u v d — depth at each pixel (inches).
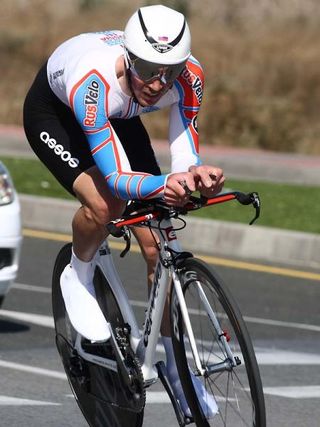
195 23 3149.6
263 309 784.9
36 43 2677.2
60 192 1187.9
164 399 542.9
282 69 2215.8
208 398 417.7
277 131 1958.7
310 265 971.3
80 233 440.8
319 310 794.8
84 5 3412.9
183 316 410.3
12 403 524.4
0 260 663.8
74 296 451.5
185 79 448.1
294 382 587.8
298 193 1295.5
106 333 444.5
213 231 1012.5
